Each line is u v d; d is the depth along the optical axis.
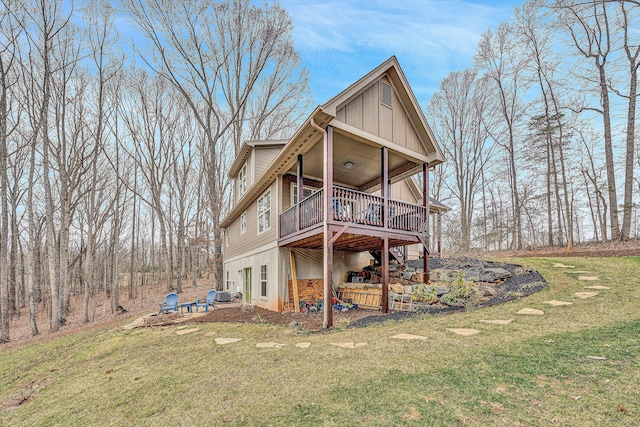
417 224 8.67
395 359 3.98
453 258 10.54
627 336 3.80
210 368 4.48
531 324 4.73
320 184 11.45
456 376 3.31
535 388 2.90
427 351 4.13
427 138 9.05
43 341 9.05
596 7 13.96
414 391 3.10
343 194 7.26
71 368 5.51
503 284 8.18
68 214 14.84
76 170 14.38
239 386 3.73
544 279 7.68
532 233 21.20
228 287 16.42
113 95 16.70
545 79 17.08
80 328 10.77
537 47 17.12
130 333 7.70
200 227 19.98
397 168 10.41
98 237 19.58
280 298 9.34
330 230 6.73
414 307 7.28
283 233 9.27
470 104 24.02
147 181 20.05
